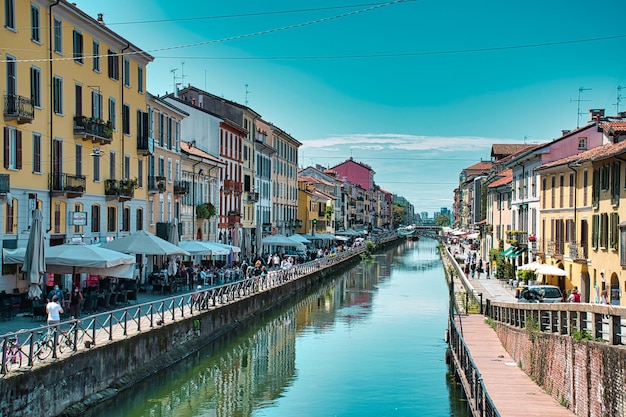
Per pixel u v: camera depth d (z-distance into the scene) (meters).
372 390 25.95
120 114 39.84
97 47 36.97
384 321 43.62
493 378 23.17
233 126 65.00
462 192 159.50
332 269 75.19
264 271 51.72
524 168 53.09
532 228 50.31
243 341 36.47
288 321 43.66
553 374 20.50
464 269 60.38
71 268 28.00
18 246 29.17
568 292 39.66
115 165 39.22
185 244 42.78
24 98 29.12
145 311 29.70
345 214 148.88
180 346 28.48
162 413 22.92
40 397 17.44
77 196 33.59
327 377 28.12
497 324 32.25
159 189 44.97
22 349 18.83
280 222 87.62
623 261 30.56
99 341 21.97
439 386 26.58
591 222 36.12
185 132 61.03
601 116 51.47
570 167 38.78
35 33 30.53
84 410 19.61
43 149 31.27
